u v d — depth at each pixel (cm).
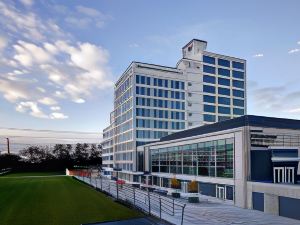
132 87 8206
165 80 8650
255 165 3528
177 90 8769
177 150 5453
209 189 4294
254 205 3316
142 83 8312
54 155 15212
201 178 4519
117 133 9788
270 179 3553
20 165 11550
